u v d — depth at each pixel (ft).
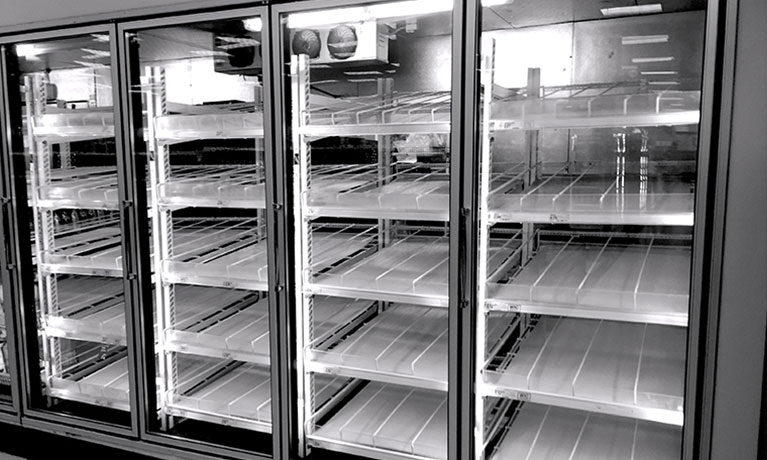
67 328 8.59
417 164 8.87
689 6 7.09
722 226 5.17
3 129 8.23
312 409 7.72
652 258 8.15
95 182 9.08
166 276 7.92
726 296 5.24
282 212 6.81
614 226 8.95
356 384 8.95
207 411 7.87
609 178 8.00
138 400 7.89
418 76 8.59
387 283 7.02
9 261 8.45
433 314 9.61
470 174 5.96
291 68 6.84
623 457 6.61
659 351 7.48
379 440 7.02
